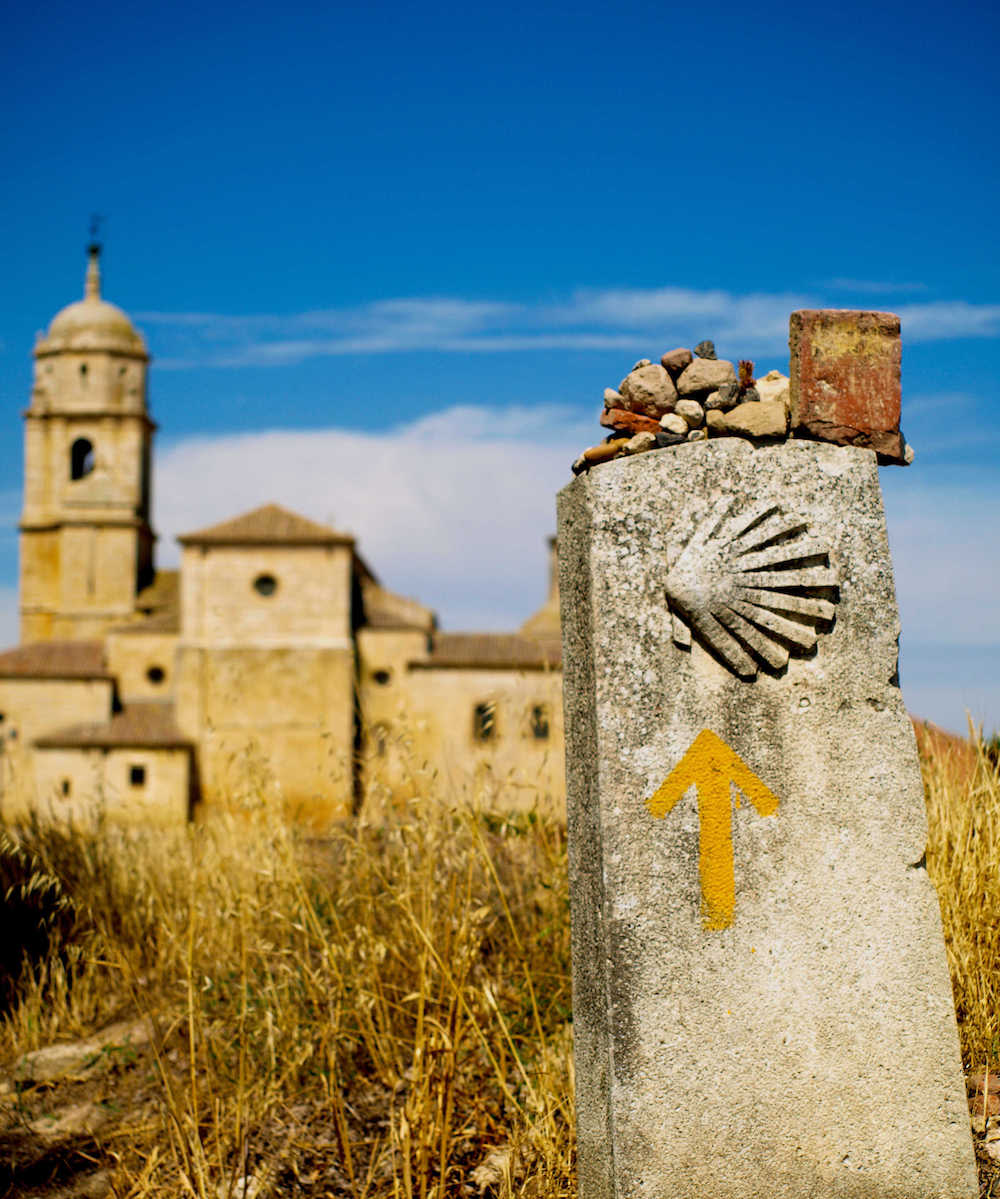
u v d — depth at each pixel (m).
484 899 5.12
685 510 3.25
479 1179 3.67
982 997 3.98
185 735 35.69
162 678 37.72
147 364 47.69
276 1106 4.25
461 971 4.06
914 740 3.30
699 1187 3.02
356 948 4.82
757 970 3.12
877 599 3.33
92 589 44.62
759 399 3.43
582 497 3.31
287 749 35.91
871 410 3.41
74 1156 4.06
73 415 46.03
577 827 3.33
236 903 5.30
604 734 3.13
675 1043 3.05
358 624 37.94
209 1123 4.12
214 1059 4.62
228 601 36.81
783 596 3.23
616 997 3.04
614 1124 3.01
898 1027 3.18
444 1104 3.59
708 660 3.21
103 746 34.69
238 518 38.44
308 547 37.12
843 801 3.23
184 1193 3.66
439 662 36.56
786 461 3.33
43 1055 5.00
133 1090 4.56
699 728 3.18
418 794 5.12
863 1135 3.12
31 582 46.00
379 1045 4.42
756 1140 3.06
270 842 5.45
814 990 3.14
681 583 3.18
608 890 3.08
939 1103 3.17
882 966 3.19
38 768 34.62
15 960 5.69
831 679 3.27
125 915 5.89
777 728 3.22
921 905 3.24
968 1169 3.17
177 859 6.30
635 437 3.38
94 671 36.66
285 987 4.62
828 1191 3.09
